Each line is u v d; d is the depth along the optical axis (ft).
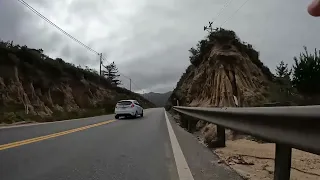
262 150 24.14
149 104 452.76
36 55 130.21
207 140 27.55
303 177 15.89
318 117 8.04
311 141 8.66
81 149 23.88
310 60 54.49
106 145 26.07
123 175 15.60
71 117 94.84
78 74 175.42
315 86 52.85
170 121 61.72
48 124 53.21
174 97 201.46
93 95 192.54
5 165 18.04
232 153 21.86
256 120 13.42
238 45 100.01
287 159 10.95
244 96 74.08
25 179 14.96
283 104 52.42
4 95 97.91
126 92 308.81
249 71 90.48
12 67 108.06
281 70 119.03
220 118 22.67
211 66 95.81
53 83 141.38
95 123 55.47
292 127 9.79
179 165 17.38
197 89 111.14
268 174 15.53
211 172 15.60
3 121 64.08
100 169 16.93
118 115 75.77
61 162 18.88
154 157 20.47
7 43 116.67
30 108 105.40
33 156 20.90
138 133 36.35
